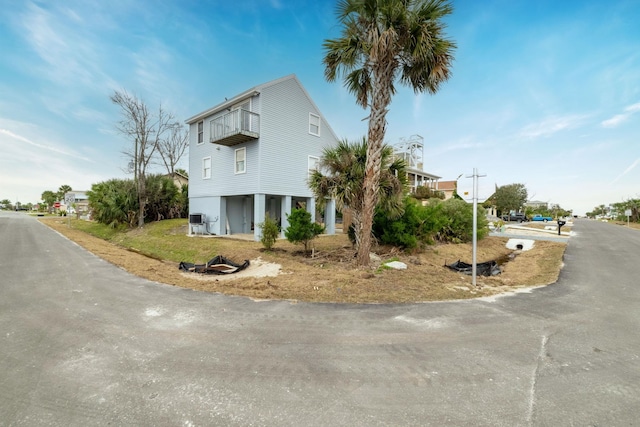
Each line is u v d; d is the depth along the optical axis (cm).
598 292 631
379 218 1077
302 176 1741
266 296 570
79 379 281
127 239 1848
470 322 443
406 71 851
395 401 252
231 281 703
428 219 1161
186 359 324
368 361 322
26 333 391
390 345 363
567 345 367
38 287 625
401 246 1086
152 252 1388
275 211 2109
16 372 293
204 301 538
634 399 257
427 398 256
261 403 248
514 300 564
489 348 356
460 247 1438
